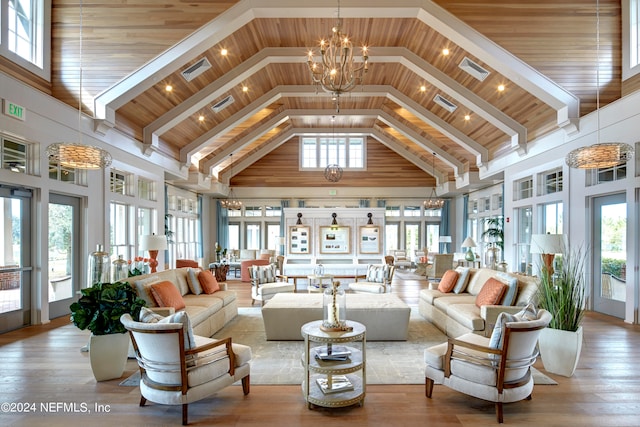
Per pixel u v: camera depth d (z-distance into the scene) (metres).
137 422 2.53
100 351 3.17
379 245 9.71
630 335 4.48
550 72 5.55
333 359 2.93
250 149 11.94
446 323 4.67
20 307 4.78
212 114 8.03
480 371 2.62
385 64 7.25
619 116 5.05
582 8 5.41
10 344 4.11
